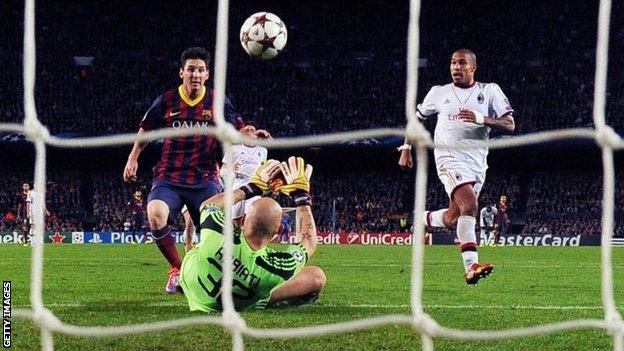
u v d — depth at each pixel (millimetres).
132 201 62938
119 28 72938
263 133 15305
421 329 6730
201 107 16594
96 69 71312
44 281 19359
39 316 6992
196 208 16766
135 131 69250
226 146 7430
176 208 16406
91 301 14633
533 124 69000
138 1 73250
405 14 73688
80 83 70500
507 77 71375
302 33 72188
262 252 11805
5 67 70312
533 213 65500
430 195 66062
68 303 14172
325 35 73750
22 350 8992
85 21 72500
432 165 66312
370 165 67750
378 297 15836
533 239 55719
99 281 19484
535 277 21984
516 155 66500
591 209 65062
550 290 17844
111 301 14602
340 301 14914
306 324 11055
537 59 71438
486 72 71625
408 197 66375
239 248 11680
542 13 72312
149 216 15875
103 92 70562
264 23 18859
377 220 65062
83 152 66188
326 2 73562
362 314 12547
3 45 70812
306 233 12258
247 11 73062
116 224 64438
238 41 72812
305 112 70625
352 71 72562
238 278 11695
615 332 6695
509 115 16812
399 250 41969
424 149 7316
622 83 70625
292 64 71875
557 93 70125
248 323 11008
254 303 12078
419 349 9250
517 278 21531
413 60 7469
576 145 65625
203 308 12062
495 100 17078
